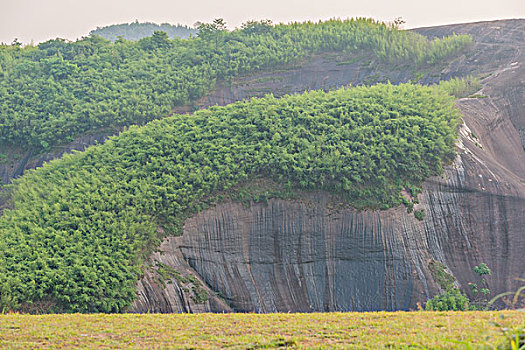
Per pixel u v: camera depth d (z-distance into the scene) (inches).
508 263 2317.9
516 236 2409.0
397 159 2496.3
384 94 2906.0
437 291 2129.7
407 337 781.3
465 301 1975.9
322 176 2358.5
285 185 2357.3
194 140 2613.2
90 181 2389.3
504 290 2180.1
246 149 2502.5
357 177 2357.3
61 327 991.0
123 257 1978.3
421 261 2235.5
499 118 3366.1
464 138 2851.9
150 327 978.1
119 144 2706.7
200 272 2135.8
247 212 2292.1
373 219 2292.1
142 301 1875.0
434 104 2849.4
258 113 2755.9
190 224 2218.3
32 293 1795.0
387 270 2191.2
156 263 2039.9
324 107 2792.8
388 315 1016.9
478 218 2449.6
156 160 2461.9
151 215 2207.2
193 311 1937.7
